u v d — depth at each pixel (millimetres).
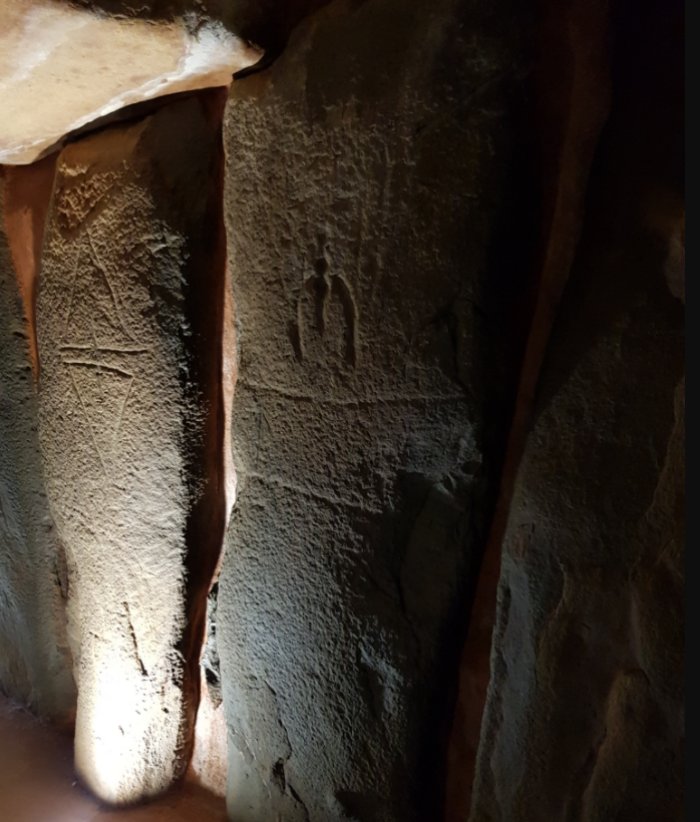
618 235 992
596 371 988
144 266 1418
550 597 1028
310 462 1261
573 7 1004
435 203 1051
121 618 1621
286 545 1312
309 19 1193
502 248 1043
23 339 1812
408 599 1184
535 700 1052
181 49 1184
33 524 1908
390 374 1136
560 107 1037
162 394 1449
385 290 1120
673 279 938
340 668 1259
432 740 1213
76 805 1721
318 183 1172
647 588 935
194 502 1494
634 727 950
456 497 1123
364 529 1201
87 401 1569
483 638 1173
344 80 1121
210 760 1683
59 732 2000
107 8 1076
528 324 1098
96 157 1488
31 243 1754
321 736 1310
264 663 1378
